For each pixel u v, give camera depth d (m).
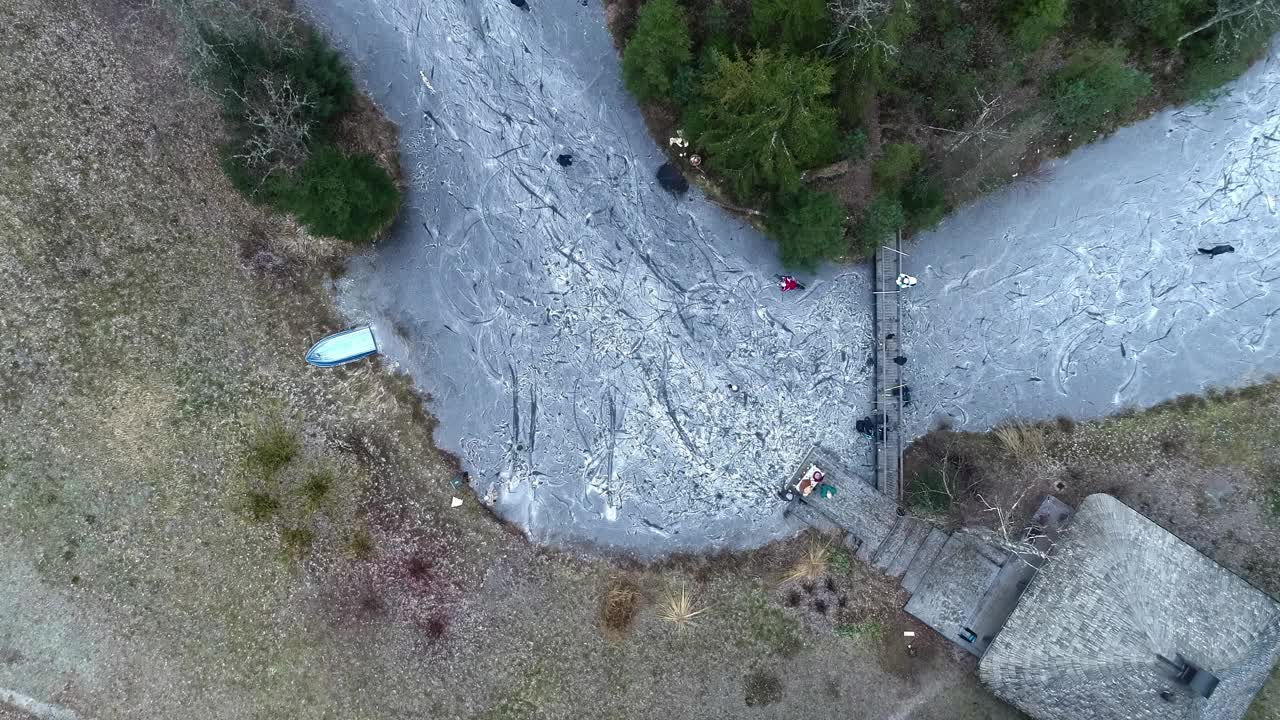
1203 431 25.19
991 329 25.69
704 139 24.00
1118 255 25.53
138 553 26.05
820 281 25.73
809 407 25.83
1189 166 25.44
